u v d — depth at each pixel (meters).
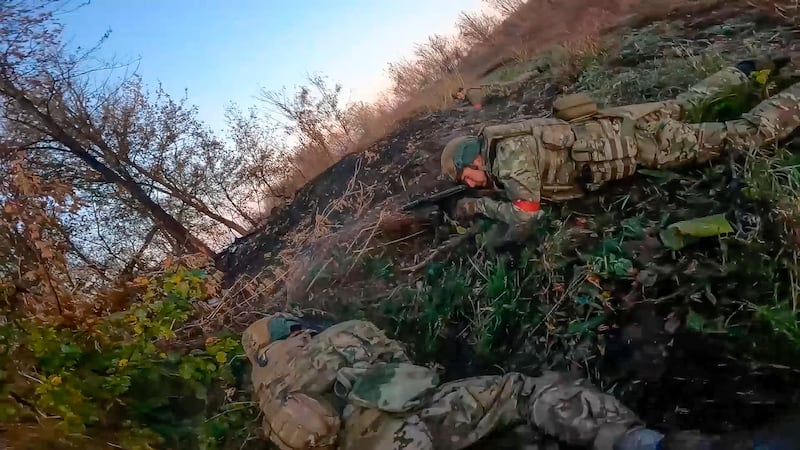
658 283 3.15
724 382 2.63
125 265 7.54
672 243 3.18
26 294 3.81
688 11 5.74
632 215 3.63
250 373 3.96
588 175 3.62
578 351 3.18
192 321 4.83
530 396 2.82
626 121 3.58
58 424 3.16
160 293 4.19
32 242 3.97
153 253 8.77
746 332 2.72
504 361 3.51
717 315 2.85
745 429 2.40
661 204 3.58
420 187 5.49
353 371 2.96
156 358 3.90
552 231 3.79
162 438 3.49
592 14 7.07
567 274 3.56
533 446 2.76
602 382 2.97
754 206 3.07
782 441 2.16
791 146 3.47
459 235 4.34
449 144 3.88
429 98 7.44
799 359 2.52
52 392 3.25
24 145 8.65
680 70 4.59
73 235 6.91
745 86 3.87
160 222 8.75
